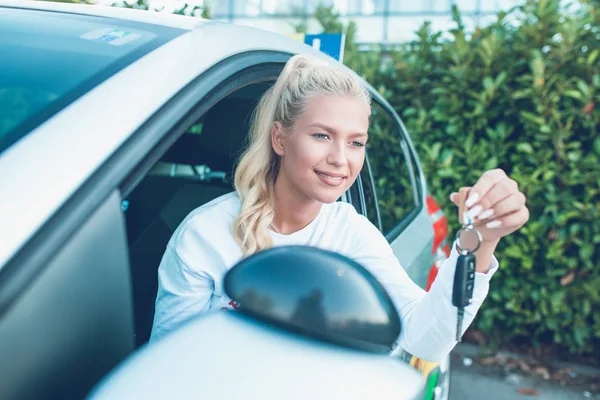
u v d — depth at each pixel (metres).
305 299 0.71
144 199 2.08
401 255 2.05
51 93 1.03
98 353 0.83
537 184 3.54
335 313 0.70
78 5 1.53
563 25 3.54
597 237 3.42
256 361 0.71
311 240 1.31
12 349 0.73
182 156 2.23
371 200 2.08
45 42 1.21
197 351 0.72
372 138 2.30
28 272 0.76
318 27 4.91
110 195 0.88
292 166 1.16
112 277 0.86
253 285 0.72
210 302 1.27
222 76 1.23
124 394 0.69
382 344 0.71
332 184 1.14
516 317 3.71
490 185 0.90
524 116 3.53
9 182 0.83
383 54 4.45
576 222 3.54
